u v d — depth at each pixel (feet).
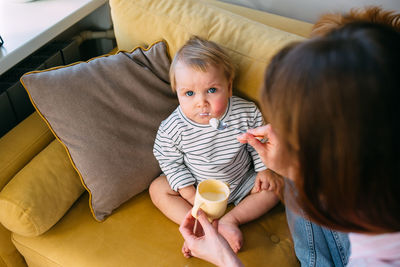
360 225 1.72
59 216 3.53
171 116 3.89
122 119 3.75
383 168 1.43
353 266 2.01
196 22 3.92
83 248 3.43
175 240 3.55
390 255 1.82
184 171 3.93
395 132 1.36
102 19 5.77
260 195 3.86
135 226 3.66
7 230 3.70
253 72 3.75
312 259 3.13
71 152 3.56
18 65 4.74
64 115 3.48
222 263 2.75
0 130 4.33
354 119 1.37
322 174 1.55
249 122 3.93
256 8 5.34
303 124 1.48
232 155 3.92
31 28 4.13
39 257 3.52
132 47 4.29
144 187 3.94
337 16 2.06
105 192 3.61
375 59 1.34
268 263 3.39
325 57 1.41
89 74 3.64
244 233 3.65
